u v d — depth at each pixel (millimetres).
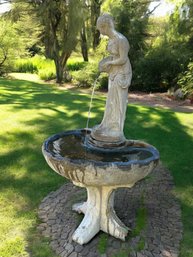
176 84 16453
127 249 3924
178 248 4051
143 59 17766
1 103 10703
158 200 5148
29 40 25859
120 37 3727
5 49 21797
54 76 22094
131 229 4293
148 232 4266
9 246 3969
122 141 4129
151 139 7828
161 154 6965
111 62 3818
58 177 5758
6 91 13711
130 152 4086
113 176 3529
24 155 6586
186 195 5375
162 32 19391
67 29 19641
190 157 6871
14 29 23281
